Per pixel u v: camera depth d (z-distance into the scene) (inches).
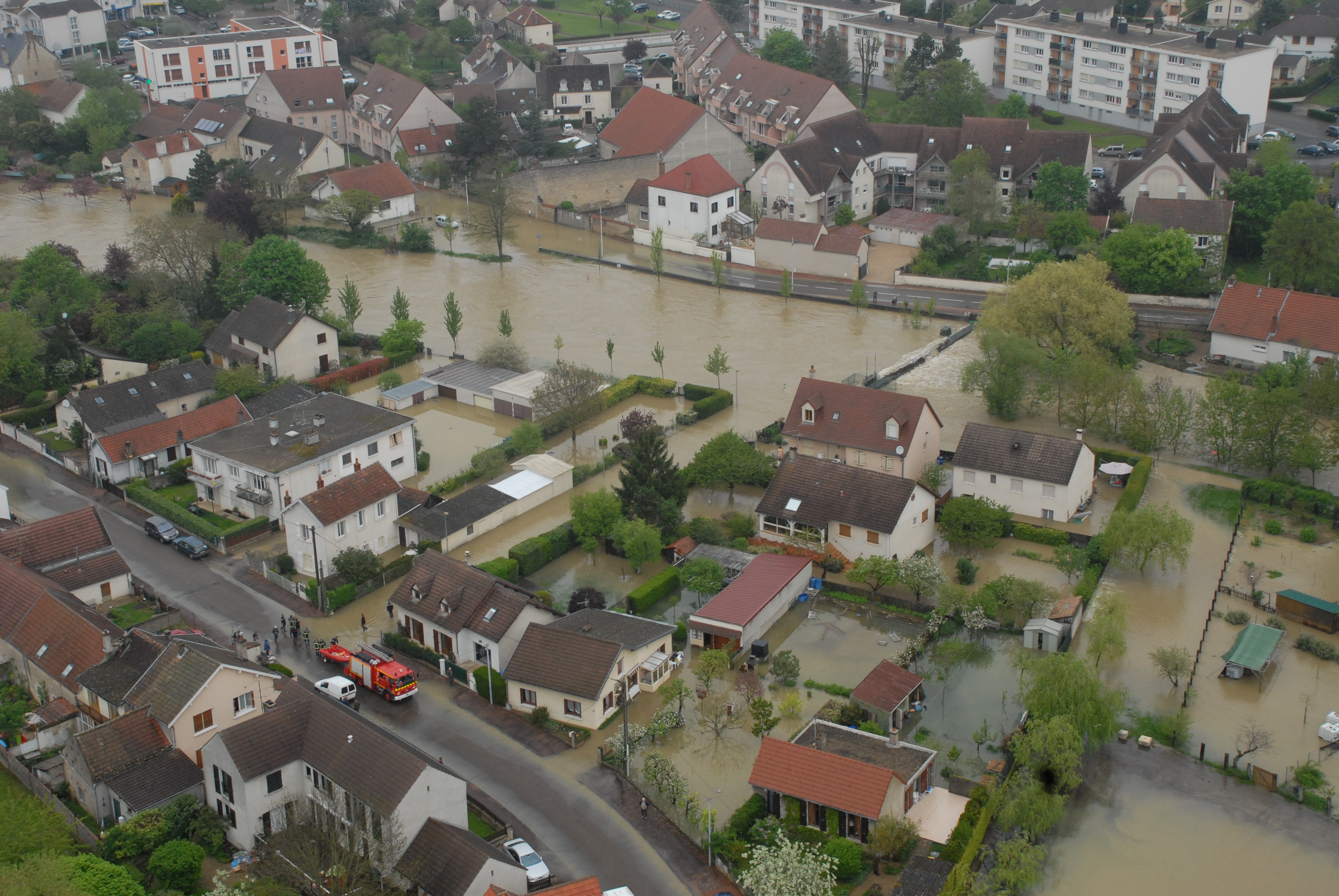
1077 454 4525.1
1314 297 5713.6
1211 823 3198.8
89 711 3467.0
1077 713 3324.3
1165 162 7357.3
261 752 3048.7
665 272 7317.9
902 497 4286.4
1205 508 4687.5
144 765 3161.9
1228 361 5846.5
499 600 3769.7
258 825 3051.2
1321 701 3644.2
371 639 3946.9
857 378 5733.3
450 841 2874.0
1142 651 3870.6
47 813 3051.2
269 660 3737.7
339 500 4303.6
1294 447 4771.2
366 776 2960.1
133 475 4881.9
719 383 5743.1
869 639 3956.7
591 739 3499.0
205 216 7637.8
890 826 3002.0
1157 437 5044.3
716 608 3922.2
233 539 4458.7
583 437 5305.1
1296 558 4347.9
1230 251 7175.2
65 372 5610.2
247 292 6181.1
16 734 3376.0
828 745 3284.9
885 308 6678.2
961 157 7593.5
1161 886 3004.4
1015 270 6776.6
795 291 6968.5
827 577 4306.1
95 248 7539.4
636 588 4183.1
